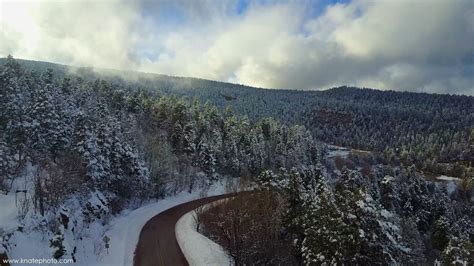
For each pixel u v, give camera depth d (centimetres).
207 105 13812
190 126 8788
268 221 3819
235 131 10650
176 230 4166
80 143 4272
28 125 4275
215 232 4300
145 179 5638
